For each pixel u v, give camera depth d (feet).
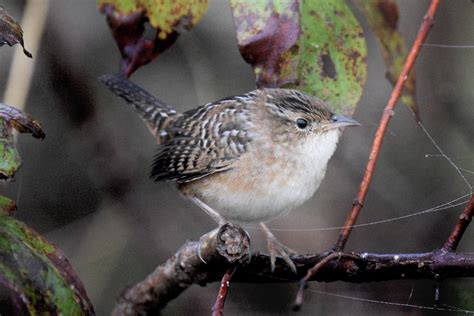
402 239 36.70
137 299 23.84
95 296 36.29
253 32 18.75
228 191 26.40
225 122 26.71
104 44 37.63
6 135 14.30
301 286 17.62
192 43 37.40
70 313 13.50
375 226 36.99
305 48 19.34
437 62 37.81
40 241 13.96
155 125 29.78
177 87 38.01
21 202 37.96
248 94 27.78
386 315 35.53
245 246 18.53
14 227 13.92
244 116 26.53
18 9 35.45
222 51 37.55
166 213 37.91
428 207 36.78
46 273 13.57
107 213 37.78
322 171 26.58
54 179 38.27
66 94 37.47
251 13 18.72
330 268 20.02
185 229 37.78
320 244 36.78
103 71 37.73
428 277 19.26
